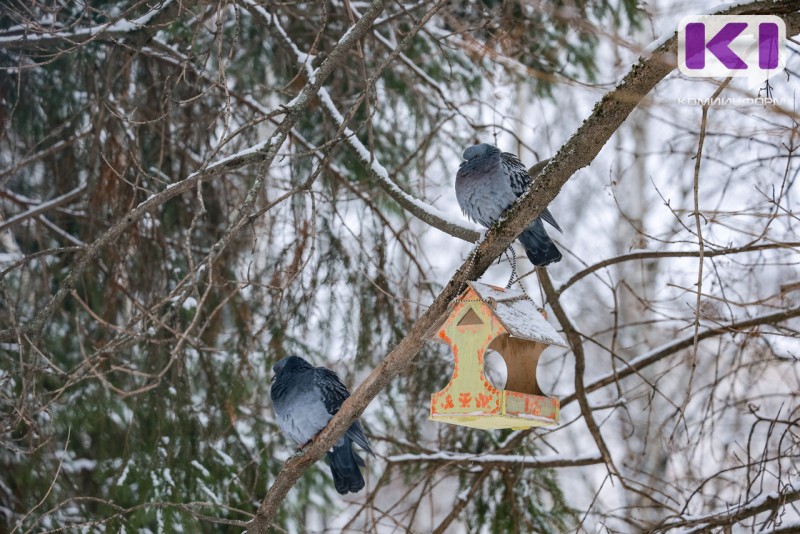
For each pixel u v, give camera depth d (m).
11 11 9.08
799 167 7.99
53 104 10.64
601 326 19.09
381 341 10.01
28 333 7.46
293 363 7.66
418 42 11.03
